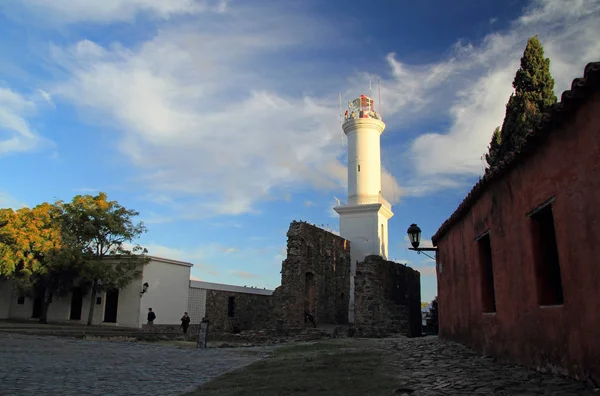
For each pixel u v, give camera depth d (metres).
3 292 32.41
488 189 10.40
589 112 5.98
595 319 5.88
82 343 17.50
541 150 7.45
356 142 42.72
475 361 10.05
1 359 11.91
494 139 20.30
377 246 39.44
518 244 8.56
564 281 6.69
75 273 28.55
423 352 12.37
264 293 38.28
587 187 6.07
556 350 7.02
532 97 16.86
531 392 6.26
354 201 41.66
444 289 16.25
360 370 9.55
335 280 33.66
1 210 26.75
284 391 7.56
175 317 29.89
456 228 14.12
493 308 11.09
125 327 27.39
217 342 22.70
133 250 28.45
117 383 8.88
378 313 24.88
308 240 29.08
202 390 7.97
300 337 23.97
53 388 8.14
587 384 6.05
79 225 28.59
